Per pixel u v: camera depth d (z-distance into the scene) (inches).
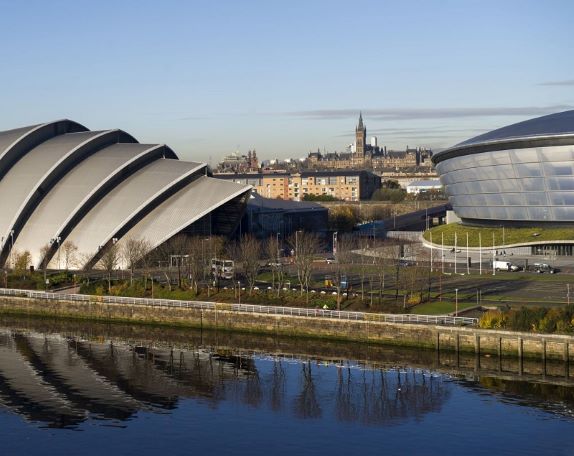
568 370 3604.8
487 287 5177.2
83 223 6446.9
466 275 5826.8
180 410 3243.1
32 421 3132.4
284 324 4389.8
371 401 3284.9
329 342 4237.2
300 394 3405.5
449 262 6614.2
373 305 4475.9
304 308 4483.3
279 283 4982.8
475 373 3619.6
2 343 4399.6
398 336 4055.1
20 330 4766.2
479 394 3326.8
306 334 4323.3
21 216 6525.6
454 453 2763.3
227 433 2989.7
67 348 4276.6
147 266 5718.5
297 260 5861.2
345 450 2810.0
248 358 4010.8
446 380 3518.7
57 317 5118.1
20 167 6875.0
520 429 2950.3
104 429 3046.3
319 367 3809.1
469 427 2984.7
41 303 5167.3
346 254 5846.5
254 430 3011.8
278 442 2896.2
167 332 4653.1
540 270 5994.1
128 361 3993.6
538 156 6801.2
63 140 7190.0
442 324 3998.5
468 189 7608.3
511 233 7150.6
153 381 3634.4
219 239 6259.8
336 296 4690.0
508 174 7066.9
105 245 6235.2
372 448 2822.3
